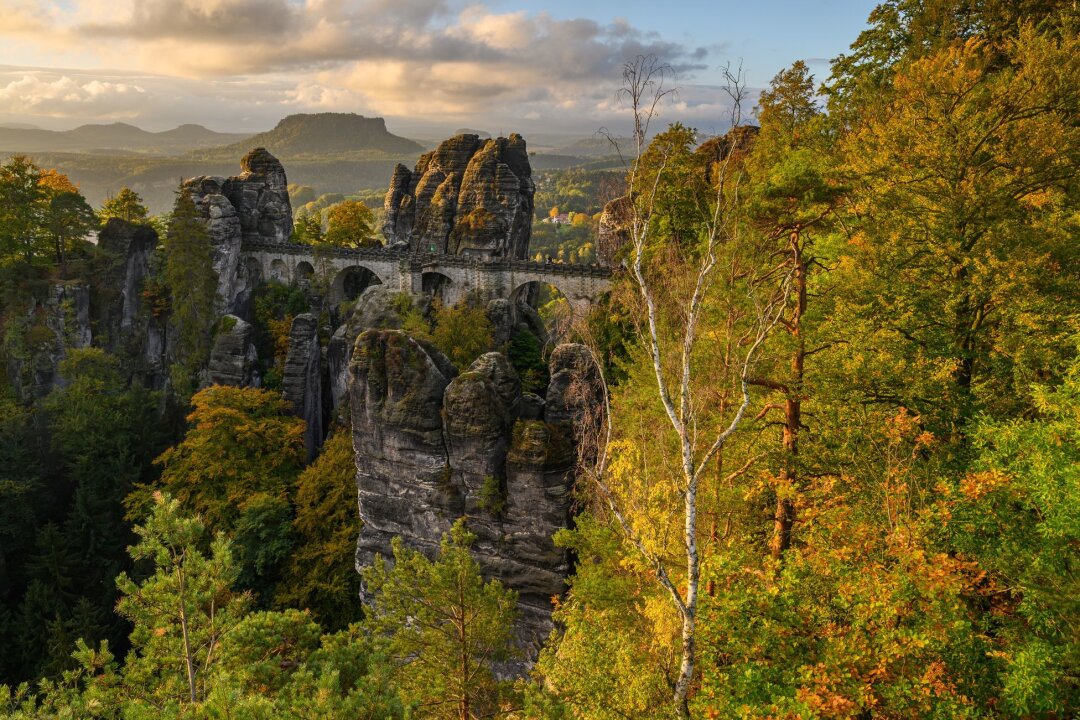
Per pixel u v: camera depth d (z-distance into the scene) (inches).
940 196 822.5
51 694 668.7
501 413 1614.2
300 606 1994.3
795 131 1758.1
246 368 3048.7
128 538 2490.2
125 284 3233.3
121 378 3053.6
